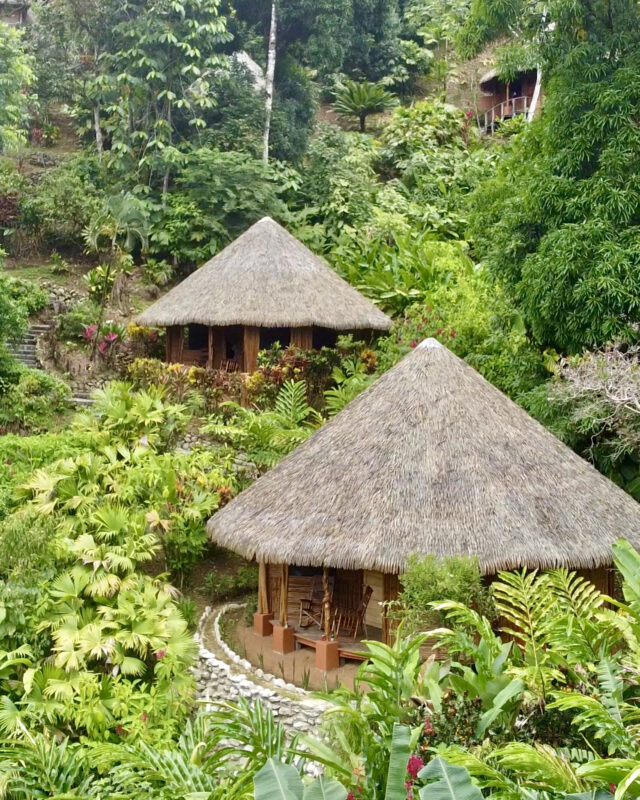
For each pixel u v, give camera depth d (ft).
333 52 104.53
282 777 15.31
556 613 25.73
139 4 86.89
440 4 130.72
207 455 48.91
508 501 33.86
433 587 29.58
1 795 24.82
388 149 103.09
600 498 35.73
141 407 52.49
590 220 42.86
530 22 46.68
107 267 73.26
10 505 43.65
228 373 60.85
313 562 33.63
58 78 101.91
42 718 31.99
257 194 82.12
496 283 50.49
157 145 85.05
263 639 38.96
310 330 65.16
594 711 18.63
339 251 80.43
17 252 82.58
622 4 44.45
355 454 36.63
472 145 105.09
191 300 64.64
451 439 36.04
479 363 52.16
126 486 44.34
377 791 20.40
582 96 44.47
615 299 41.24
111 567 38.45
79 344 69.46
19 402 57.00
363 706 23.47
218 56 87.40
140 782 24.45
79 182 83.76
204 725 27.20
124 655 35.53
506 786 17.44
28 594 36.24
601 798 15.47
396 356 56.08
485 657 22.79
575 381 40.91
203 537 43.52
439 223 86.94
